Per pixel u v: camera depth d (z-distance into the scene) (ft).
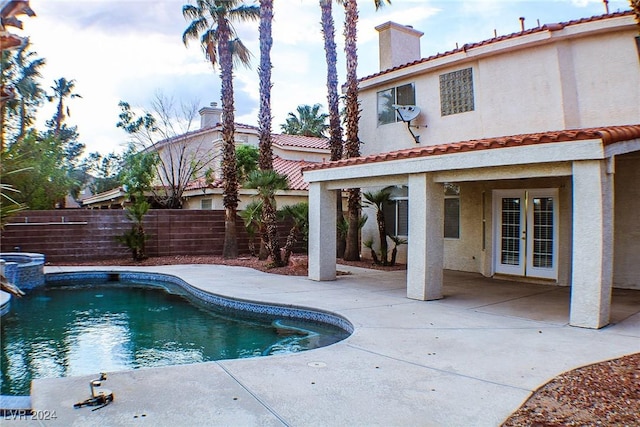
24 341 26.30
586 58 38.09
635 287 36.70
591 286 24.27
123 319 31.86
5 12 9.00
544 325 25.21
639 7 18.20
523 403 14.49
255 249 67.26
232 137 61.87
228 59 60.80
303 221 53.01
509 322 25.91
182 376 17.02
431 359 19.25
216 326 29.91
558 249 39.58
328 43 57.57
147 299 39.29
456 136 47.06
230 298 34.17
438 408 14.17
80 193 135.44
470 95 45.98
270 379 16.75
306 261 51.26
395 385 16.17
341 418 13.43
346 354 20.01
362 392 15.52
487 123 43.93
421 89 50.60
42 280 47.26
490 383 16.34
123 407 14.02
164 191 76.89
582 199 24.35
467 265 48.37
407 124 50.93
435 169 30.99
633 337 22.45
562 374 17.12
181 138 82.99
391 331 23.95
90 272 50.14
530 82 40.83
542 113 40.06
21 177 66.03
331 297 33.63
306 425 12.95
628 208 37.22
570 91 38.65
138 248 59.06
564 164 25.45
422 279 32.37
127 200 75.20
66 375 20.56
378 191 56.24
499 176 28.40
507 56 42.45
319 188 41.70
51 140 82.79
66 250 58.44
